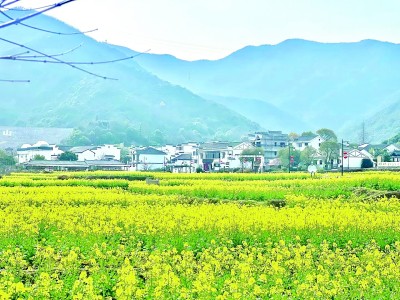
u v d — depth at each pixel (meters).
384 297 14.90
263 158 146.12
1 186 57.22
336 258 19.41
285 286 16.59
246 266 17.17
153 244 23.34
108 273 18.14
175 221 27.20
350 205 36.44
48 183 59.12
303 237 23.98
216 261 18.31
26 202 39.69
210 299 14.62
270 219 26.95
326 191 46.47
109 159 166.12
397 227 25.73
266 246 23.28
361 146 176.50
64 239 23.30
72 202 39.50
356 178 52.62
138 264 19.66
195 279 16.97
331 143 140.12
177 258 19.11
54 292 15.18
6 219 27.56
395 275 16.91
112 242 23.03
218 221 26.22
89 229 25.09
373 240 22.69
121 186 57.66
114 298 16.12
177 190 49.56
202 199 42.44
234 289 14.67
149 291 15.60
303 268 18.12
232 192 47.19
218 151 157.88
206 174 75.12
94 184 58.28
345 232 24.20
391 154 148.88
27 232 24.27
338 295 14.98
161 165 168.12
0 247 22.53
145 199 41.81
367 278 16.31
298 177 71.62
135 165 162.62
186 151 181.50
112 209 32.88
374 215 29.27
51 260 19.66
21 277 18.77
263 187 51.16
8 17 8.88
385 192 44.25
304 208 34.84
